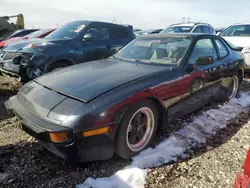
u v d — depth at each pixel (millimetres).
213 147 2945
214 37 4125
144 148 2799
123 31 6508
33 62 4781
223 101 4445
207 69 3623
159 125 3031
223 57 4199
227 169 2516
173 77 3004
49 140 2195
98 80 2678
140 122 2709
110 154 2410
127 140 2533
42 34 7992
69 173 2402
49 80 2857
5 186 2195
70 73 3021
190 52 3381
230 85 4602
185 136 3178
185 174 2430
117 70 3025
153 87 2713
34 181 2275
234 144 3027
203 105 3875
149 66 3191
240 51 4922
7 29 11391
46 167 2475
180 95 3125
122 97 2406
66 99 2375
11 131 3213
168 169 2496
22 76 4926
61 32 5852
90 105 2254
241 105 4457
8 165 2479
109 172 2428
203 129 3408
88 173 2408
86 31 5703
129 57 3672
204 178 2377
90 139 2232
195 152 2826
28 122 2326
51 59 4906
